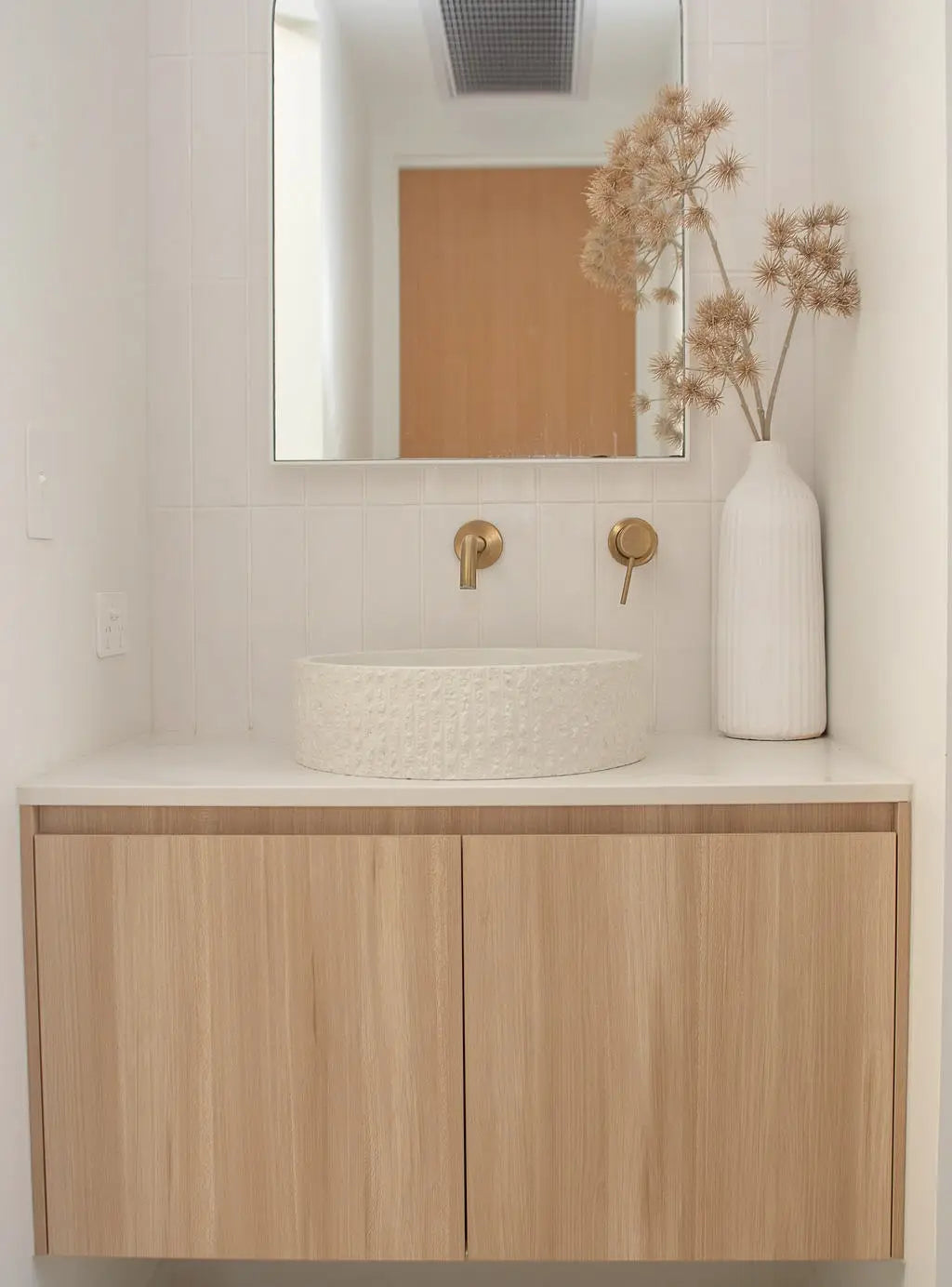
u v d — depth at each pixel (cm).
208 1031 125
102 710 151
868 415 138
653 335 165
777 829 125
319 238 166
